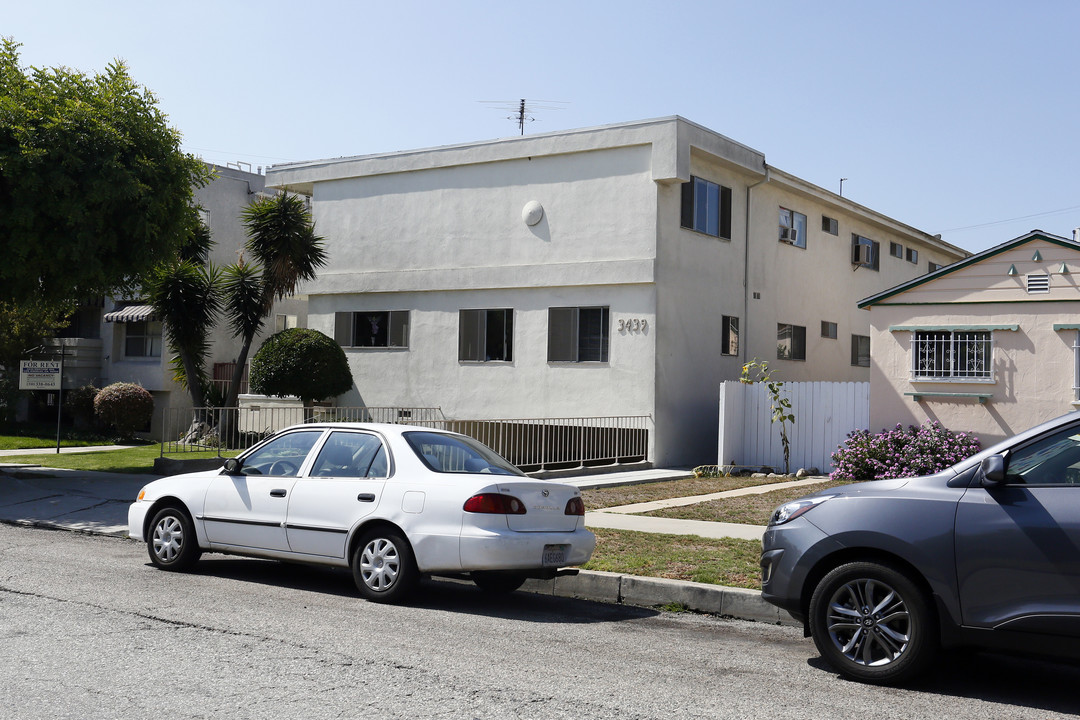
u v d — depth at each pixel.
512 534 8.01
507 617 7.91
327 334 25.38
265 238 23.30
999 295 17.14
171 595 8.34
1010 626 5.62
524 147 22.19
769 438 20.22
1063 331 16.52
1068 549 5.49
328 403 24.12
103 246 16.66
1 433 28.95
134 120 16.89
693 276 21.52
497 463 9.16
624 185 20.86
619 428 20.64
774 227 24.58
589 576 8.99
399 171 24.22
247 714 5.04
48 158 15.82
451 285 23.12
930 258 34.44
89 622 7.13
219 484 9.45
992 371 17.11
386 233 24.47
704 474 19.62
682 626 7.77
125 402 27.34
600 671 6.14
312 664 6.09
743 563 9.40
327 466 8.97
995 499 5.80
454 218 23.36
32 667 5.85
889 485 6.29
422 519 8.14
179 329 23.69
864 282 29.23
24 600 7.89
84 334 31.31
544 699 5.46
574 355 21.45
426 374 23.61
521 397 22.12
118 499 14.66
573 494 8.66
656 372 20.33
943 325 17.61
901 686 5.97
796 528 6.41
